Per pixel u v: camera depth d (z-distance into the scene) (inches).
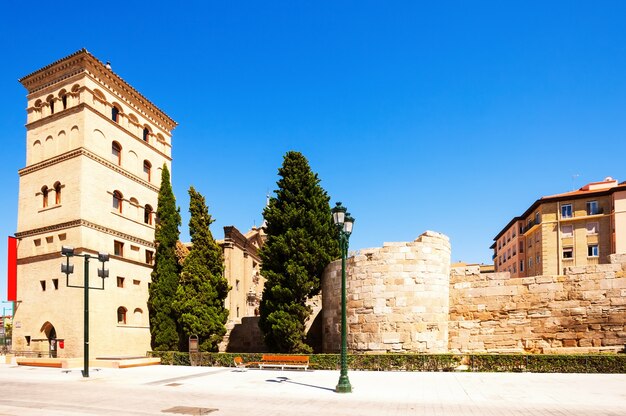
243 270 2154.3
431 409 539.8
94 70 1337.4
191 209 1417.3
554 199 2610.7
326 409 546.6
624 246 2358.5
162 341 1362.0
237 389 718.5
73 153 1272.1
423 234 1048.8
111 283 1304.1
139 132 1534.2
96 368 1088.8
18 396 684.1
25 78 1414.9
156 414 534.9
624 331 944.9
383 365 933.2
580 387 685.3
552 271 2559.1
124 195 1418.6
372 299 1015.0
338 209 722.8
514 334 1019.9
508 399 596.7
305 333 1186.6
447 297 1066.1
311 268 1200.2
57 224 1270.9
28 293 1305.4
